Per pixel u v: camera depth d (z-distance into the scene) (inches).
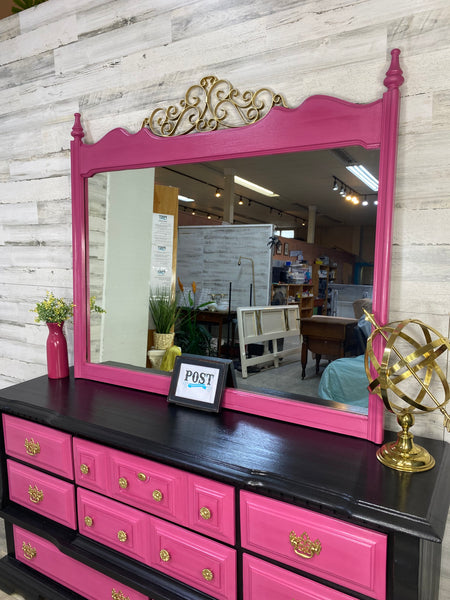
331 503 35.2
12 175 76.5
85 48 65.7
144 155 59.5
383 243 43.9
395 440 45.8
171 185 58.2
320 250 48.3
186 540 45.1
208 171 55.2
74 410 54.3
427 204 44.2
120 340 64.7
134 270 62.3
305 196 49.0
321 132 47.1
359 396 47.1
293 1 49.4
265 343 52.6
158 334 61.2
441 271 44.1
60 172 70.6
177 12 57.3
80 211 65.9
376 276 44.7
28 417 57.0
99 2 63.4
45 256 74.2
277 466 39.9
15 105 74.6
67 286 72.3
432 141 43.4
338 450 43.5
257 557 41.3
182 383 56.7
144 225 59.8
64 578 57.1
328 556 36.9
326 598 37.7
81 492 53.3
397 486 36.6
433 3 42.3
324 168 47.6
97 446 50.6
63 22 67.3
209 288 56.6
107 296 65.5
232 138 52.7
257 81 52.6
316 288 48.9
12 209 77.3
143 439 45.6
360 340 46.5
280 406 51.0
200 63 56.3
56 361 68.3
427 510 33.2
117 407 55.6
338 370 48.1
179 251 58.5
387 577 34.8
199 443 44.6
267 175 51.0
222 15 54.1
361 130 44.9
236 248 54.0
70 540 54.5
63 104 69.1
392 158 43.0
